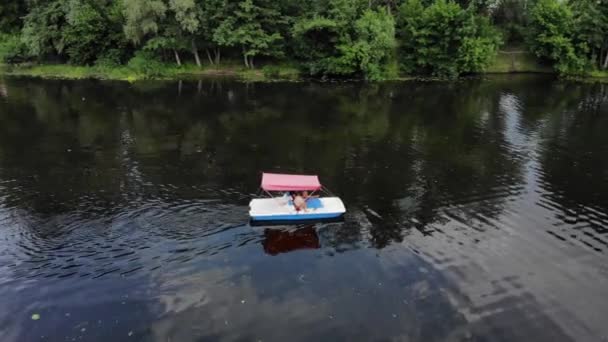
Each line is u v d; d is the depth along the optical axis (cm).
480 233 2625
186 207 2842
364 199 3012
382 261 2361
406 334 1891
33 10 7250
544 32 7125
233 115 4922
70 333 1870
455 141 4162
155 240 2492
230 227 2639
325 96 5853
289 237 2569
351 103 5525
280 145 4006
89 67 7000
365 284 2188
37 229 2569
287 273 2261
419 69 7231
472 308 2044
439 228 2673
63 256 2338
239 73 6981
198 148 3903
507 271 2297
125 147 3906
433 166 3572
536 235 2611
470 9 6869
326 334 1881
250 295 2102
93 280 2169
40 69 7025
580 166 3600
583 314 2023
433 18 6856
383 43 6662
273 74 6944
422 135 4331
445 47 6912
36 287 2112
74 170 3394
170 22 6819
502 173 3450
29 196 2953
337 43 6819
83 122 4619
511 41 7800
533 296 2125
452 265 2334
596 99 5794
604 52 7394
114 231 2564
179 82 6506
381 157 3753
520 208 2916
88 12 6856
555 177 3388
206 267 2286
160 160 3619
